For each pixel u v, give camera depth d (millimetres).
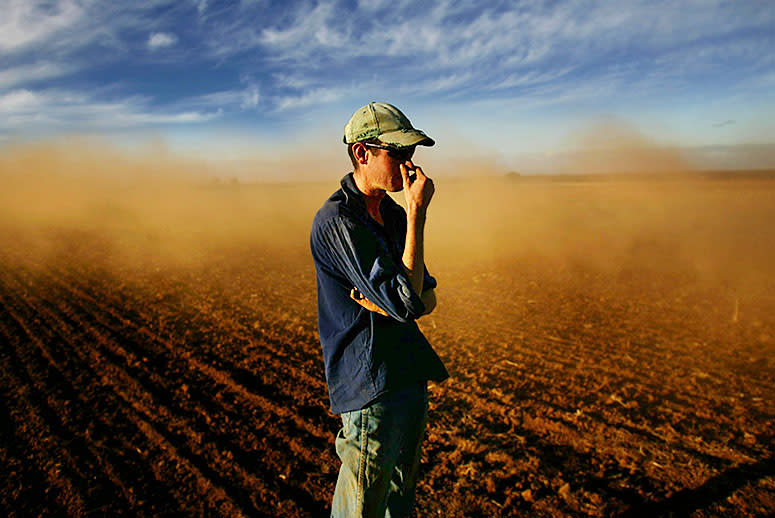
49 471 3111
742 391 3955
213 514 2684
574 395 3973
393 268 1673
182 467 3127
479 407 3816
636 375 4352
